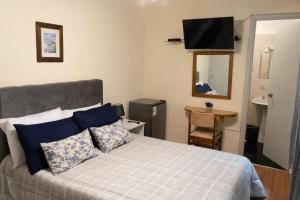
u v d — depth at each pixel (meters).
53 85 2.73
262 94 5.02
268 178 3.46
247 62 3.77
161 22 4.35
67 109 2.92
